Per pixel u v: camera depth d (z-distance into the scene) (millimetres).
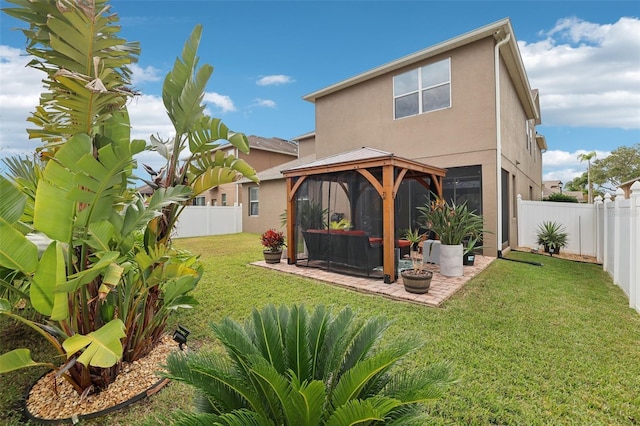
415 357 3402
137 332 3398
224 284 6461
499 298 5387
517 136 11977
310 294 5742
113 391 2910
